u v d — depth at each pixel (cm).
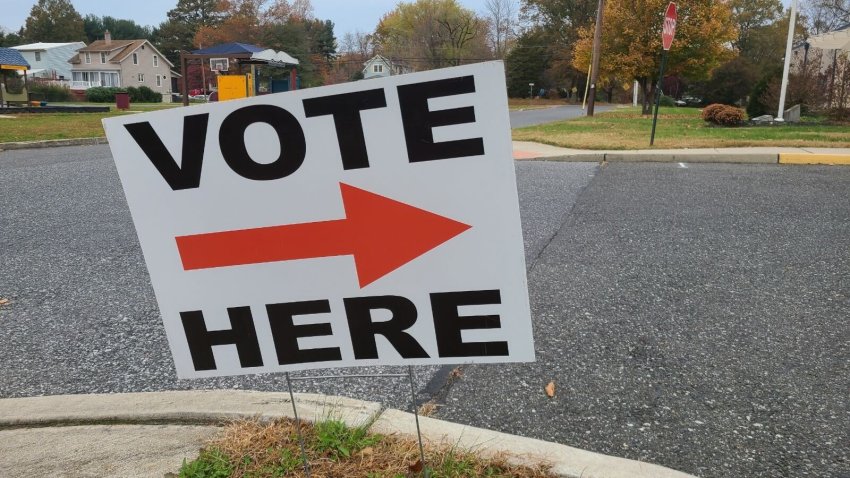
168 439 217
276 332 172
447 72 145
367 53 8100
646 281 389
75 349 305
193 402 237
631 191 681
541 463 194
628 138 1192
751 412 236
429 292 161
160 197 167
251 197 163
